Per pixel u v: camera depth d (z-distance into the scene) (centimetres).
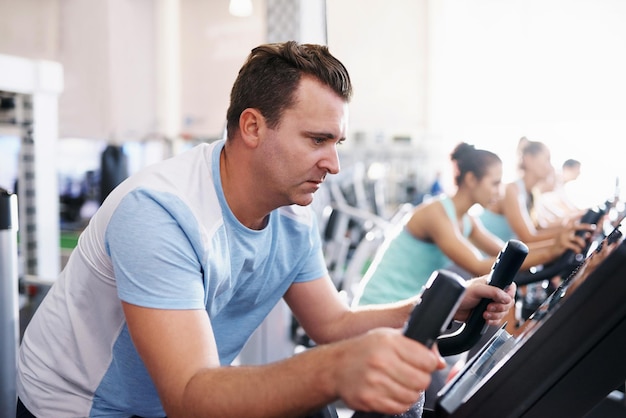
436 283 70
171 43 798
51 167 332
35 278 283
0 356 115
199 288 102
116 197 111
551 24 542
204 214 110
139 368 122
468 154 239
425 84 580
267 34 280
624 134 491
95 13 765
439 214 233
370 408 70
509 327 121
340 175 556
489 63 589
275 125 106
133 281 98
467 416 77
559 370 71
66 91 798
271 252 130
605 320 68
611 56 512
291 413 79
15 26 804
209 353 95
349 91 108
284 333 275
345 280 461
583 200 430
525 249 110
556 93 538
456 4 581
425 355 69
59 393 128
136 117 800
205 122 791
